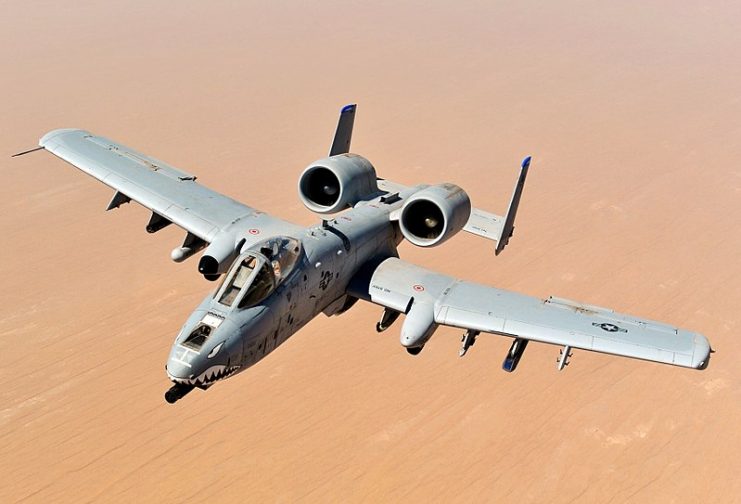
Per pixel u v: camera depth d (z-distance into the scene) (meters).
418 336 15.59
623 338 14.84
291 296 15.02
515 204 18.38
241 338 13.88
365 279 17.22
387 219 18.41
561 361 15.02
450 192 17.44
